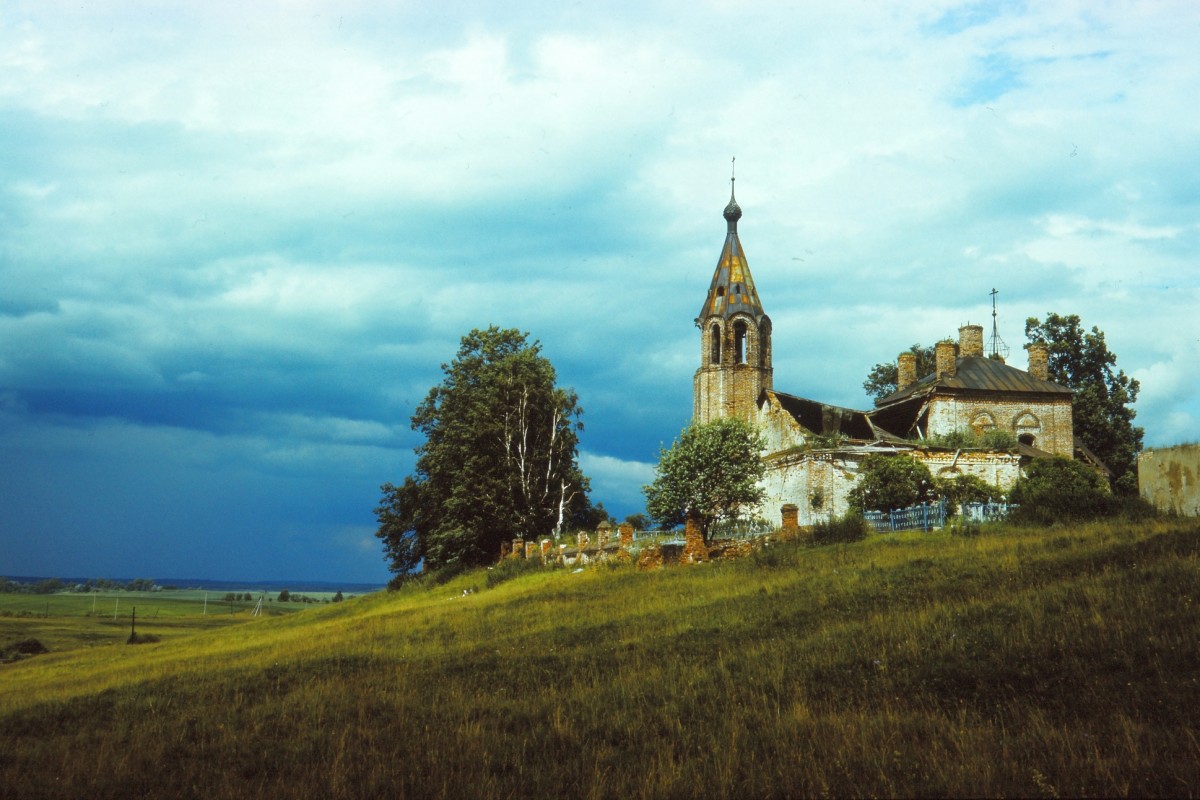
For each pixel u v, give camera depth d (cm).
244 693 2369
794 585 2955
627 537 4703
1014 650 1853
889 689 1788
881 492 4334
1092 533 3059
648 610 2975
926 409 5778
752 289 7012
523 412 6444
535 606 3425
